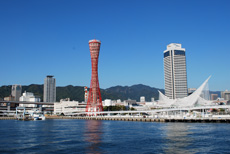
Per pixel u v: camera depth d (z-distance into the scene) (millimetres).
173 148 60594
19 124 157750
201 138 74750
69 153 56469
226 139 72562
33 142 71500
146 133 89938
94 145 65750
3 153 56938
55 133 94688
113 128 114688
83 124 152625
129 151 57812
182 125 119438
